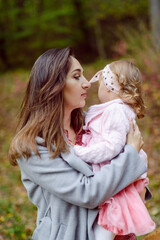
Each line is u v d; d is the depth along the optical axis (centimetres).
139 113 187
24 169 166
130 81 183
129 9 1512
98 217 165
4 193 523
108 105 181
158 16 975
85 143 182
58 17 1650
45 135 160
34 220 427
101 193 154
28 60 1630
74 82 167
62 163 159
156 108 650
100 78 195
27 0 1714
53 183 157
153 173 500
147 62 715
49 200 168
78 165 158
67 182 156
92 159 163
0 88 1252
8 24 1688
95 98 848
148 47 791
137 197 167
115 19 1553
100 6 1591
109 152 161
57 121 162
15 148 163
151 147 575
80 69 171
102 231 164
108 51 1555
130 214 162
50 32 1648
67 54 167
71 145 169
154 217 375
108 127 170
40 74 167
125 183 159
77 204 157
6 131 871
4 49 1659
